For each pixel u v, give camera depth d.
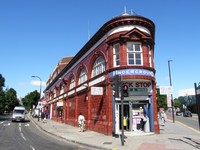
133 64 20.02
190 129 24.52
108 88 20.59
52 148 13.81
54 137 20.17
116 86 15.23
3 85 60.16
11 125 32.41
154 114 20.08
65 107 39.59
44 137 19.92
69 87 38.06
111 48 20.95
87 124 25.80
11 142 16.06
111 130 19.89
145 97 20.23
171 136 18.33
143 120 20.16
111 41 20.86
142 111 20.41
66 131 24.38
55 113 50.50
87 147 14.63
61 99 43.62
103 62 23.17
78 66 31.80
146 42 20.39
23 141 16.75
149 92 20.31
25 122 40.69
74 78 34.47
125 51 19.94
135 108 20.34
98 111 22.94
